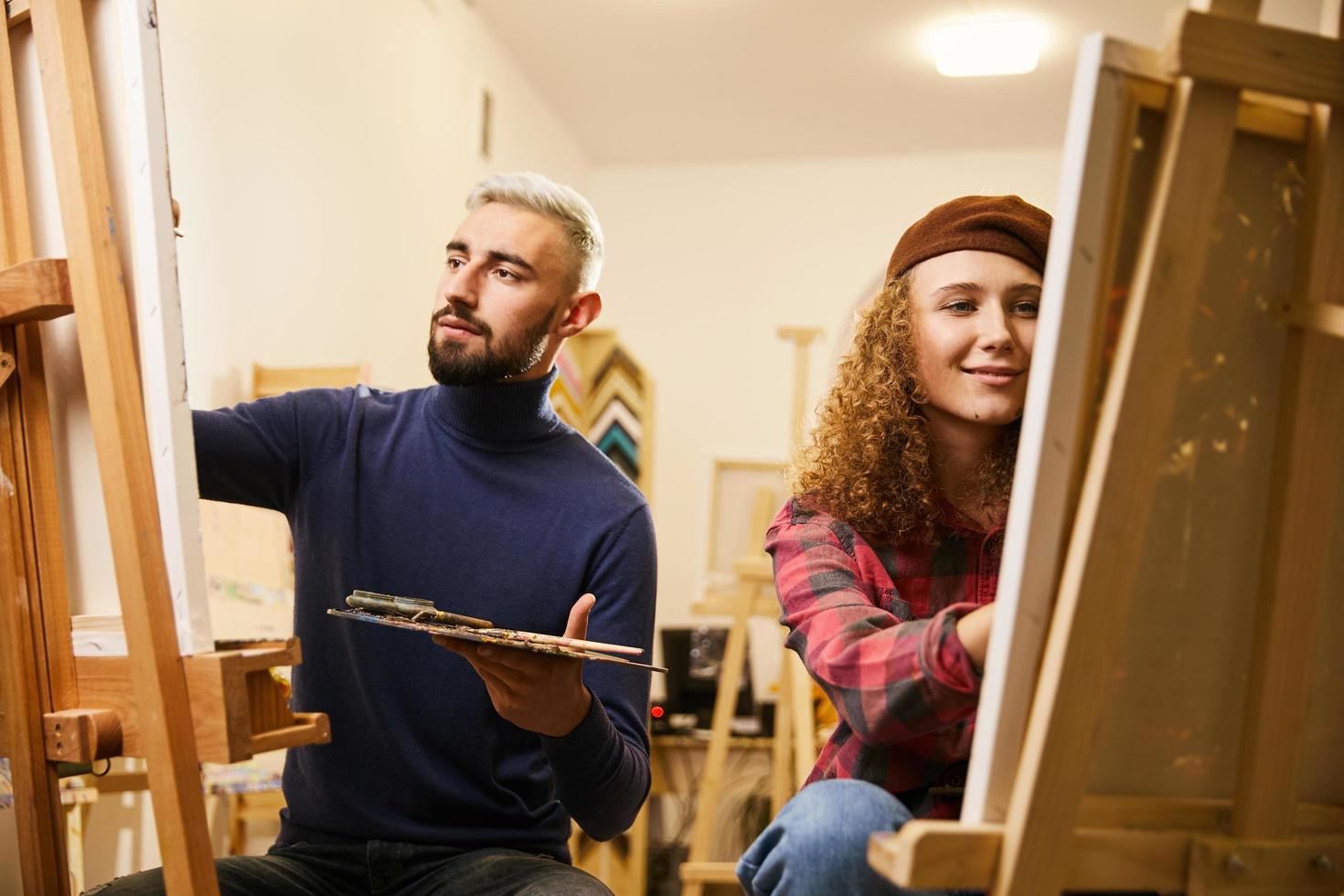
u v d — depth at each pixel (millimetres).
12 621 1129
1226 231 873
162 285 1027
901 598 1263
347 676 1454
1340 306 862
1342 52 834
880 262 5723
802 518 1312
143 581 1003
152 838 2492
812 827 968
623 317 5879
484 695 1445
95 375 1025
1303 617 890
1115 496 798
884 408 1298
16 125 1152
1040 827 808
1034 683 834
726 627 4492
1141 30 4238
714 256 5852
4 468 1138
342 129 3281
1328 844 898
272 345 2895
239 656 1008
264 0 2846
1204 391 877
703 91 5043
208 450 1424
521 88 4875
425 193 3906
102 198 1044
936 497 1315
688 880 3188
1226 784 924
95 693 1134
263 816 2762
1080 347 813
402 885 1400
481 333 1482
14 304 1075
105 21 1071
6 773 1301
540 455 1554
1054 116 5172
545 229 1515
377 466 1518
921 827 806
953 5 4168
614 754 1341
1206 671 905
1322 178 869
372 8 3467
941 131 5426
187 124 2521
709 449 5727
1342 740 966
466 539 1488
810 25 4383
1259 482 902
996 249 1269
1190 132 801
